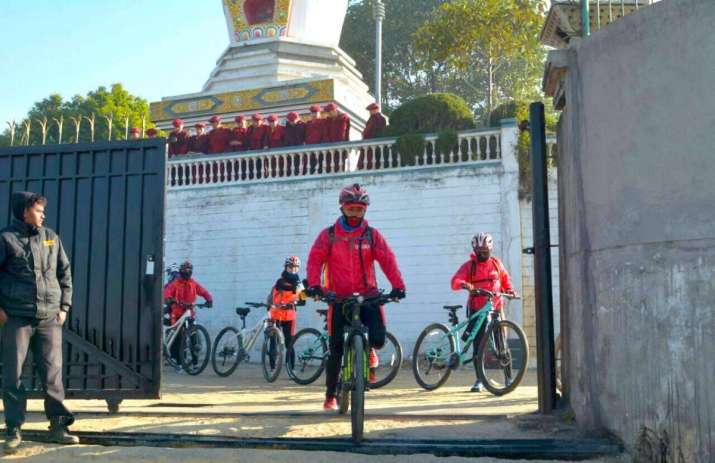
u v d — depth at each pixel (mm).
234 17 28547
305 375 12164
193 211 19328
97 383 7480
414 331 16734
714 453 4504
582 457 5137
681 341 4750
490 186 16516
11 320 5770
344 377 5969
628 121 5336
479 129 16828
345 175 17844
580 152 5969
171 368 15797
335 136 19188
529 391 10094
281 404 8609
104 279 7590
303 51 27594
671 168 4957
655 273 4977
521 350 9305
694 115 4844
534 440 5480
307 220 18109
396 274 6359
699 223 4734
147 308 7445
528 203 16234
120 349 7473
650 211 5074
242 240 18719
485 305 9898
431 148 17422
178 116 26891
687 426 4668
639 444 5016
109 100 38156
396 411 7438
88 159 7797
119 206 7656
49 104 37688
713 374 4551
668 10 5059
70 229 7727
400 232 17156
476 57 41500
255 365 17078
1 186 7883
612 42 5555
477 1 25312
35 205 5930
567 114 6449
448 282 16625
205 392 10500
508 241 16188
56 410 5926
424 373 10461
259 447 5605
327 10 29078
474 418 6812
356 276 6484
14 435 5664
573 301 6262
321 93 24969
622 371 5234
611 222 5453
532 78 43906
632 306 5160
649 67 5176
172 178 19844
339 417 6871
